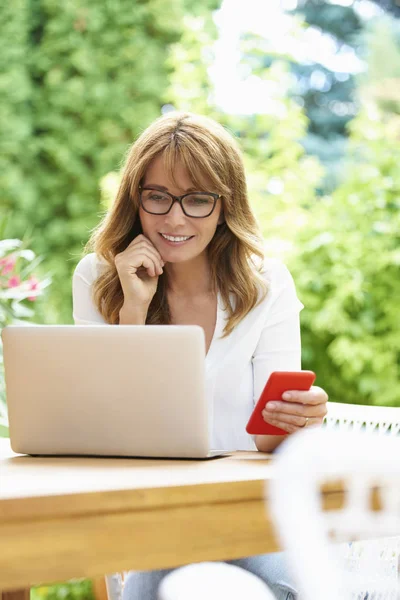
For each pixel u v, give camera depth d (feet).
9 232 22.94
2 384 12.66
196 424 6.36
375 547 6.35
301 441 3.77
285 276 8.93
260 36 23.12
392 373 16.22
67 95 23.26
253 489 5.04
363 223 16.65
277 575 6.86
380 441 3.90
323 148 36.22
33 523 4.48
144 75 23.58
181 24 23.75
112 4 23.34
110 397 6.46
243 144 20.75
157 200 8.46
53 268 23.20
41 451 6.72
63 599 13.60
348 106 38.24
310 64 38.22
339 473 3.69
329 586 3.56
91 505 4.59
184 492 4.84
